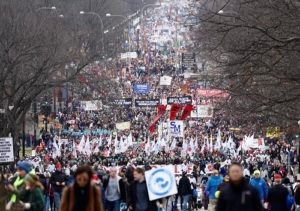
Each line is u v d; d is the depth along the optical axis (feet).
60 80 363.76
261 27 184.24
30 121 507.30
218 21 204.33
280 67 203.62
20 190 113.80
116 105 507.30
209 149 375.04
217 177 168.55
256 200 91.97
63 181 203.62
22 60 331.16
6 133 330.34
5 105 365.61
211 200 168.04
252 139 376.48
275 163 345.10
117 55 651.66
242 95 229.45
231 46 244.42
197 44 441.27
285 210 143.95
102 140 417.69
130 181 178.40
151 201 144.25
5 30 329.93
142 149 378.53
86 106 469.98
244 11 197.16
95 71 473.26
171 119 377.30
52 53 342.64
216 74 322.34
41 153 371.97
